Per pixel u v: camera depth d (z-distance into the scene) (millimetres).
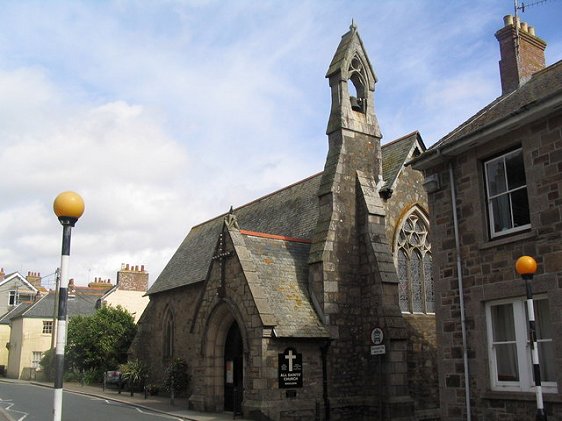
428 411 20859
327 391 19266
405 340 20062
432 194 14797
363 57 23922
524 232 12531
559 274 11430
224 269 20734
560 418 11172
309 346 19359
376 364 19938
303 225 25328
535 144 12234
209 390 21125
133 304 55688
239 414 19109
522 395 11922
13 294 64688
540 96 12922
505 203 13148
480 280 13156
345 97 22953
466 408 13070
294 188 29422
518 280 12273
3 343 59281
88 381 38719
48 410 21578
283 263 21234
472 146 13617
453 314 13758
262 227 28922
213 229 34312
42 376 45219
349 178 22062
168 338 31938
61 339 8578
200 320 21891
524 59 16578
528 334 11531
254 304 18828
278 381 18281
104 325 40125
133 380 29375
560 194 11633
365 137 23047
